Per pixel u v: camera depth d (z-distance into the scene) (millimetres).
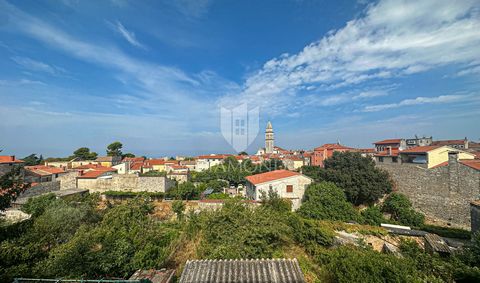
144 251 10328
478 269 7844
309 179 24453
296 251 13094
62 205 18203
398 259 8094
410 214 20969
